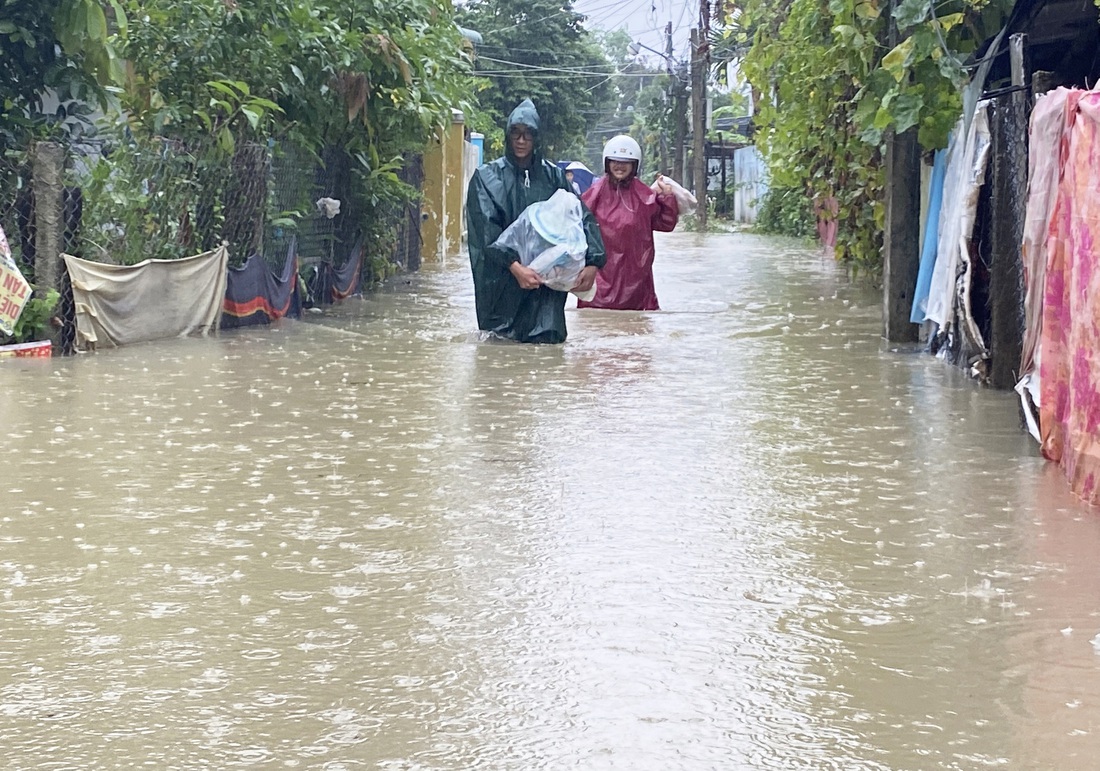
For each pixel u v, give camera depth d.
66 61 11.88
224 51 12.95
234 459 6.39
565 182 11.87
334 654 3.81
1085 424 5.66
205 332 11.55
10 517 5.30
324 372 9.34
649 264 14.49
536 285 11.22
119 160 11.16
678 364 9.91
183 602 4.27
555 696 3.51
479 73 52.03
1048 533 5.14
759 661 3.77
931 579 4.55
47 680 3.62
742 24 22.17
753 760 3.13
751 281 18.72
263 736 3.26
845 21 11.59
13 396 8.10
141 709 3.43
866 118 10.68
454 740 3.24
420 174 22.19
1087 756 3.16
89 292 10.09
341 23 15.09
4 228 9.98
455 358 10.23
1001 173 8.49
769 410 7.84
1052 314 6.30
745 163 51.66
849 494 5.75
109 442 6.76
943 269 10.10
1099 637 3.97
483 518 5.32
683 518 5.34
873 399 8.23
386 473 6.12
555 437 6.98
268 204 13.20
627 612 4.19
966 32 10.12
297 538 5.02
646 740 3.24
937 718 3.38
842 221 18.12
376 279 17.61
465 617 4.14
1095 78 9.14
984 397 8.30
